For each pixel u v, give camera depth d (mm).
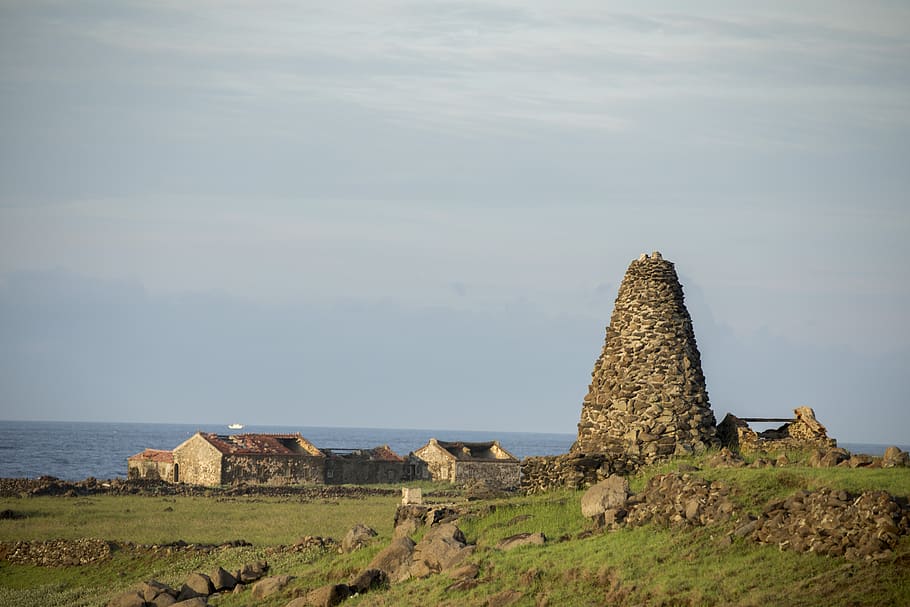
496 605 80875
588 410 115500
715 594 71000
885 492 74188
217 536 157375
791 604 66750
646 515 90875
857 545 71312
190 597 108562
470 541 99125
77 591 129250
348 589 93625
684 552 79812
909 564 67562
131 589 114250
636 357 113125
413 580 93375
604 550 84812
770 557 74688
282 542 148625
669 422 110125
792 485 86312
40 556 148875
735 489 87438
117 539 153750
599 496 96312
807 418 114125
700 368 114875
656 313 113938
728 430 114625
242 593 106812
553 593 79938
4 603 125250
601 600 76688
